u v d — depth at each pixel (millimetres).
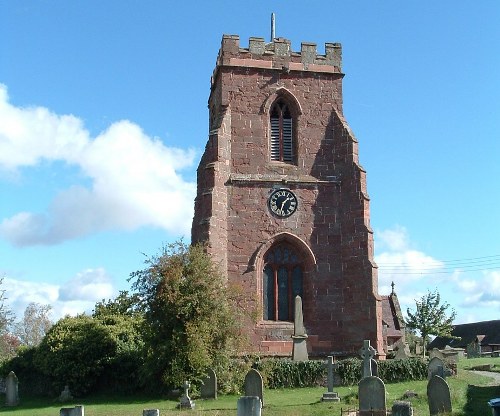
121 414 25812
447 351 39188
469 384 31422
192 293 32375
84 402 32500
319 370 33812
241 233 39188
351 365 33906
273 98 41625
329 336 38406
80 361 35094
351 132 41062
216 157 39438
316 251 39562
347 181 40312
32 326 84812
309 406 25625
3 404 34688
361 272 38531
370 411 22344
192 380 31141
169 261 33188
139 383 34281
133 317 39219
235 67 41562
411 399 25781
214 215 38281
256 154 40594
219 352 31953
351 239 39281
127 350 35719
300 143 41281
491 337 91625
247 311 36594
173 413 25062
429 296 65438
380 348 37281
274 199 39906
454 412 22219
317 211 40188
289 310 39281
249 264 38844
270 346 37875
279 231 39562
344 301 38781
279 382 33344
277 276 39562
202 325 31734
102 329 36281
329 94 42375
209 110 47875
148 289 33125
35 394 37844
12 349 52344
